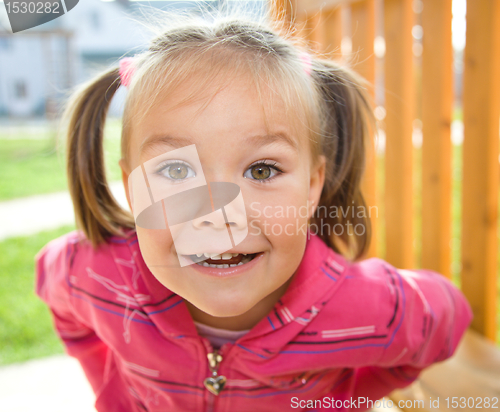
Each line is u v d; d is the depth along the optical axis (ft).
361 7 4.00
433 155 3.69
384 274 2.55
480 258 3.58
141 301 2.43
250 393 2.48
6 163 14.84
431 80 3.60
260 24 2.21
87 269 2.68
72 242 2.93
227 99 1.79
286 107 1.91
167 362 2.46
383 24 3.87
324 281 2.31
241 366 2.39
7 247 7.34
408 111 3.81
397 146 3.91
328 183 2.60
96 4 32.50
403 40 3.71
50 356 4.30
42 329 4.93
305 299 2.26
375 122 2.75
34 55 32.01
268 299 2.37
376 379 2.83
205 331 2.47
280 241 1.87
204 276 1.85
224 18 2.22
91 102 2.52
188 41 1.99
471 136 3.48
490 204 3.47
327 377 2.60
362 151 2.63
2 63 31.73
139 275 2.47
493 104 3.33
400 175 3.93
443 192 3.70
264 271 1.89
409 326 2.41
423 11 3.58
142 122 1.90
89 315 2.72
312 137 2.17
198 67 1.87
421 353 2.50
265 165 1.86
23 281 6.15
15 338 4.75
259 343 2.29
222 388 2.41
